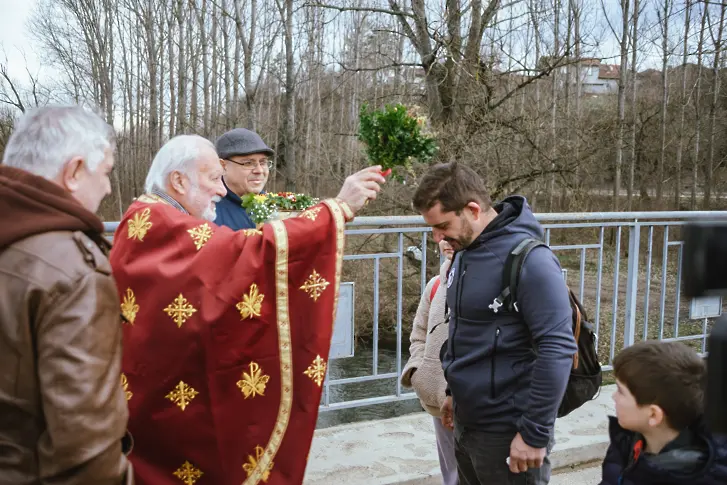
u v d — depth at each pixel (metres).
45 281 1.32
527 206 2.20
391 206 11.15
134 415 1.98
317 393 2.06
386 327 11.30
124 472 1.45
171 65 20.30
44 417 1.35
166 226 2.02
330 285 2.07
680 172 23.73
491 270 2.09
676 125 24.02
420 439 3.59
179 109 17.86
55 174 1.48
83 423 1.30
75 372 1.30
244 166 3.27
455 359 2.22
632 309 4.41
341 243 2.10
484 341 2.12
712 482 1.51
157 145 19.95
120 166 25.16
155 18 19.67
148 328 1.95
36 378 1.33
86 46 23.62
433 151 2.27
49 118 1.51
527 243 2.06
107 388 1.35
